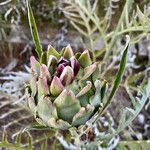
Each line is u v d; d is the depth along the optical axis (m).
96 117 0.38
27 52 0.59
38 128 0.38
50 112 0.35
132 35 0.56
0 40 0.59
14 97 0.49
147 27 0.47
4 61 0.59
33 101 0.36
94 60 0.53
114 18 0.59
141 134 0.57
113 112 0.57
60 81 0.34
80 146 0.42
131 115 0.41
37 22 0.59
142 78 0.59
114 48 0.56
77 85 0.35
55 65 0.34
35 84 0.35
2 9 0.58
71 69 0.33
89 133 0.44
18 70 0.59
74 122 0.36
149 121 0.57
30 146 0.42
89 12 0.52
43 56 0.36
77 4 0.57
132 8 0.58
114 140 0.53
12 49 0.59
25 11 0.58
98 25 0.52
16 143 0.41
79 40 0.59
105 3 0.59
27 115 0.56
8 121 0.56
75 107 0.35
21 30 0.59
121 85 0.53
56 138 0.53
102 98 0.37
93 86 0.35
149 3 0.57
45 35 0.59
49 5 0.59
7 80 0.58
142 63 0.60
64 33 0.59
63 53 0.36
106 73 0.56
